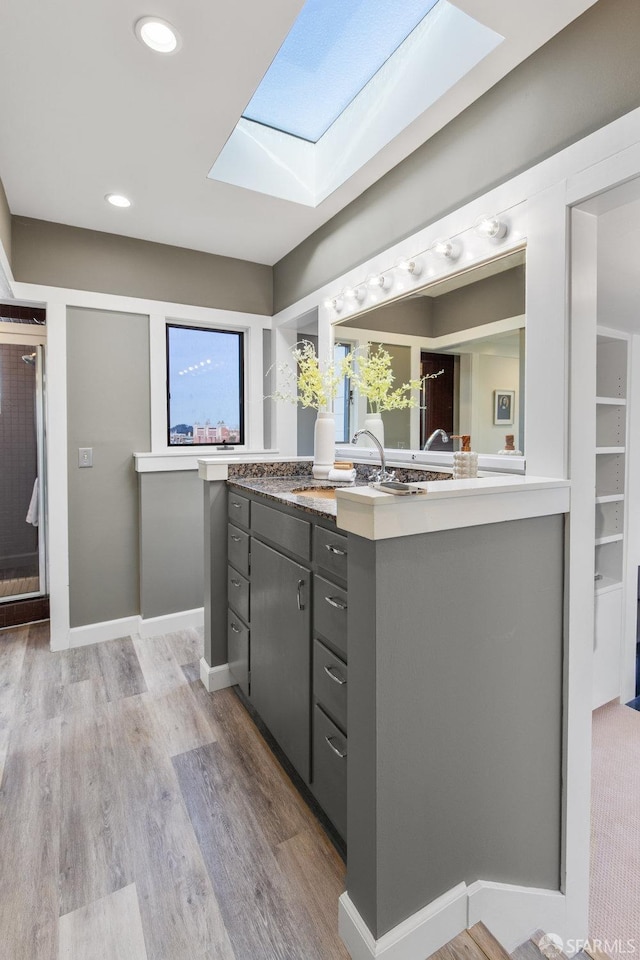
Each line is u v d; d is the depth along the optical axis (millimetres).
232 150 2242
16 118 1773
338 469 2240
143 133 1872
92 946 1151
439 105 1678
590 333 1403
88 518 2875
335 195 2340
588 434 1407
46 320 2748
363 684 1062
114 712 2135
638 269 1847
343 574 1266
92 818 1534
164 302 2980
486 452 1701
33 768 1765
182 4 1299
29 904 1251
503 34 1366
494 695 1236
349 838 1149
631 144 1190
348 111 2154
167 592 3043
